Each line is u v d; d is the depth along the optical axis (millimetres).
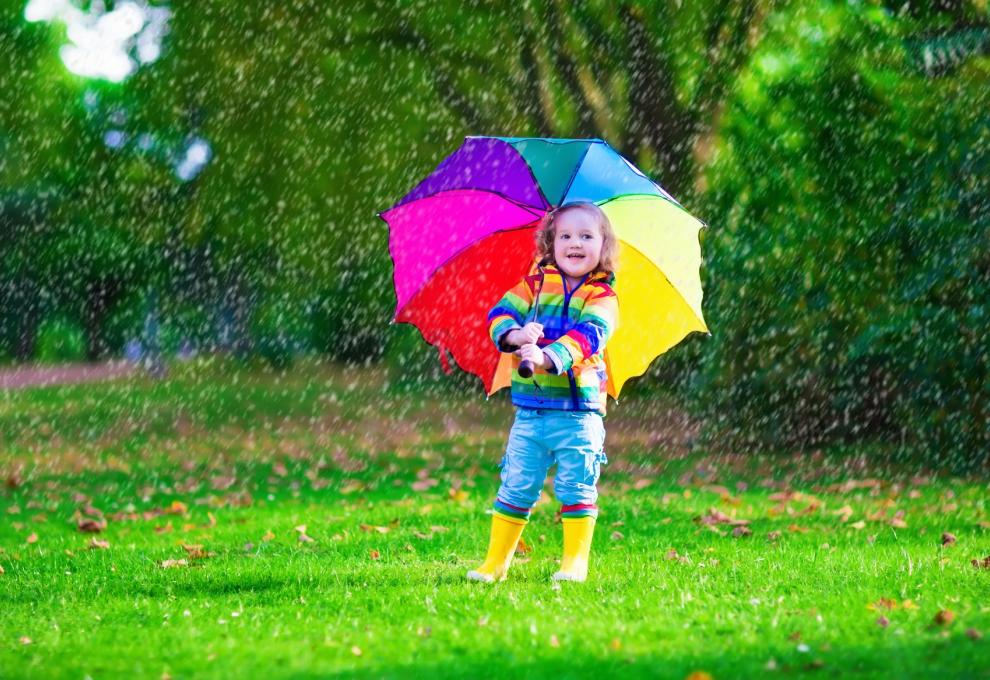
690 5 21719
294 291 44000
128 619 6074
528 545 8477
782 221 15516
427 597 6234
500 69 24719
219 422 23062
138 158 35656
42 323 56125
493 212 7035
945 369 13188
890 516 9875
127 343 58688
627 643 5172
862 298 14406
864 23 17719
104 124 34750
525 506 6973
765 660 4852
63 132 34562
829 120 15492
